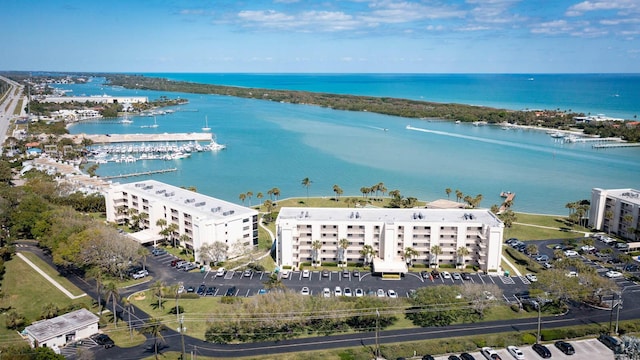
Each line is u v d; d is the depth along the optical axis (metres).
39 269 185.50
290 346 134.62
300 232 193.88
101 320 147.62
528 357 128.75
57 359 118.50
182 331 126.19
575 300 160.50
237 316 138.62
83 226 196.75
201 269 187.75
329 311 142.12
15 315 144.00
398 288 172.75
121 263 179.00
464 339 135.25
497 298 151.00
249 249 199.50
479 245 188.38
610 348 132.25
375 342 136.25
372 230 191.75
